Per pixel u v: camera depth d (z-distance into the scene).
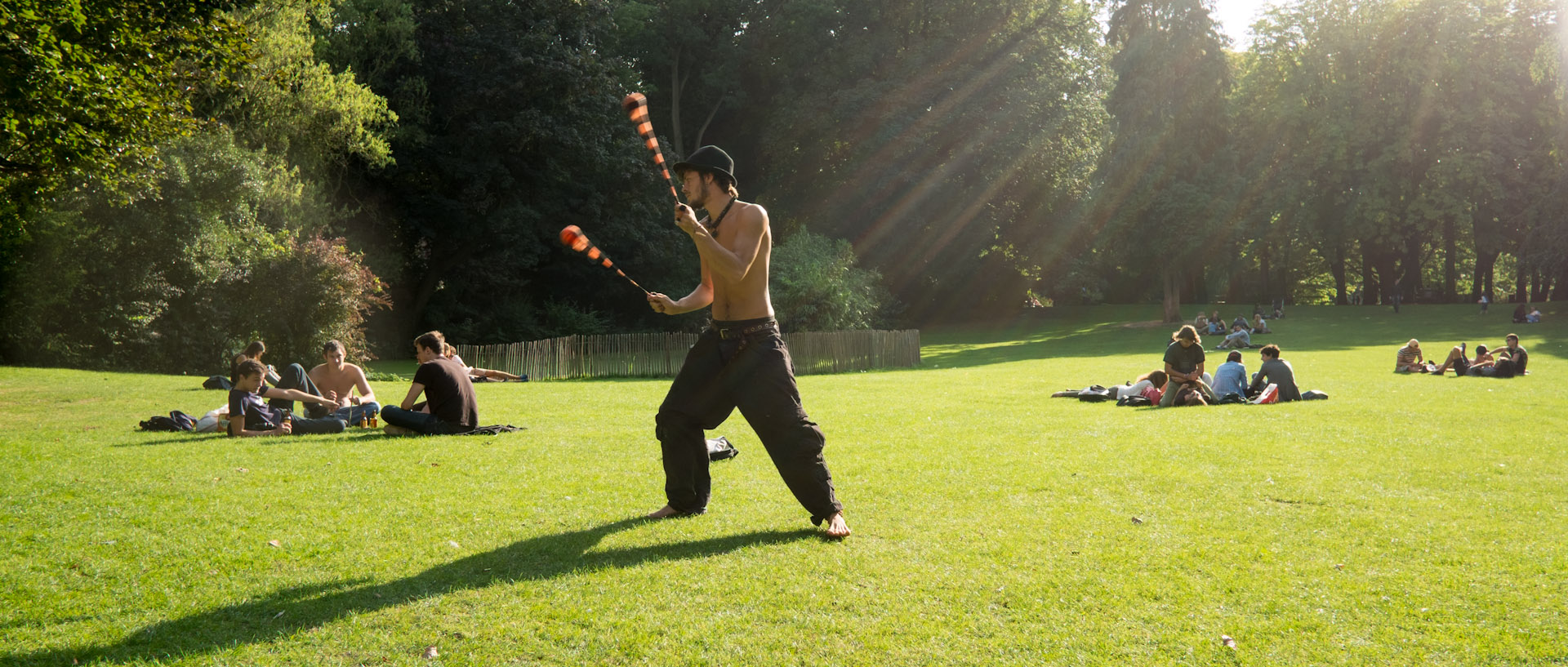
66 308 20.55
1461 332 36.22
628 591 3.71
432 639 3.23
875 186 45.34
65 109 12.93
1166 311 48.53
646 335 25.23
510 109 35.50
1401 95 47.53
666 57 48.44
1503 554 4.21
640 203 41.34
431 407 8.80
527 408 12.11
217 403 12.62
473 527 4.77
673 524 4.84
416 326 38.38
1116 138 47.12
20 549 4.31
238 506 5.25
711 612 3.48
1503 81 45.94
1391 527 4.73
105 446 7.81
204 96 23.69
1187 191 46.00
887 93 45.03
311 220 26.09
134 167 16.42
